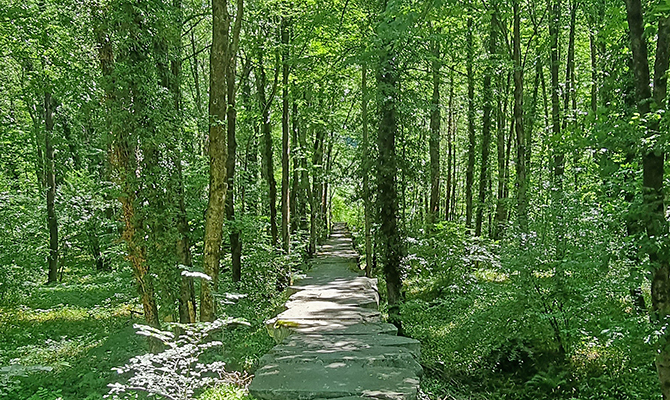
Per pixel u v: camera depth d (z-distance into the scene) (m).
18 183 21.25
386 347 6.39
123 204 8.11
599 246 6.91
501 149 18.80
